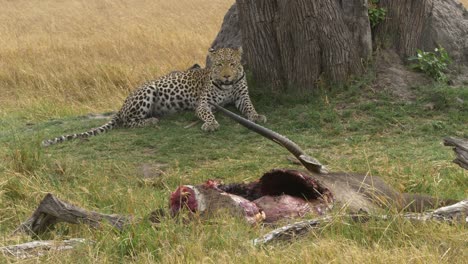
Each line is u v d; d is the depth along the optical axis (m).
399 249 6.62
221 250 6.73
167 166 11.38
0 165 10.59
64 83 18.08
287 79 13.84
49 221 7.50
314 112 12.96
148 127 13.36
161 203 8.77
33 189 9.41
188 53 22.06
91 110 16.14
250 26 14.01
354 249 6.54
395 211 7.34
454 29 14.59
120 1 36.09
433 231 6.95
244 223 7.23
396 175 9.98
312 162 7.78
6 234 7.63
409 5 14.04
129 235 6.94
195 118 13.59
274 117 13.18
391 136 12.26
